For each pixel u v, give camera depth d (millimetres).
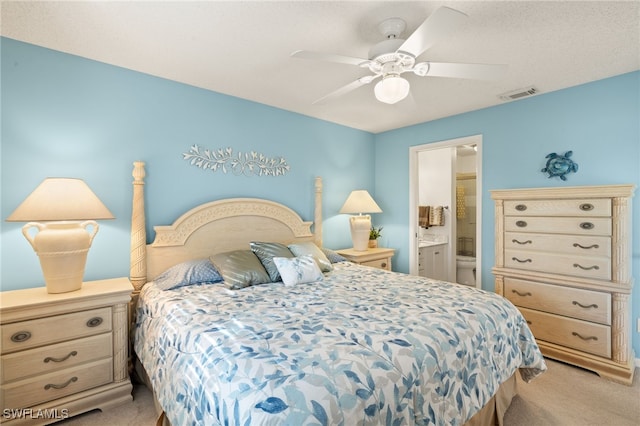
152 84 2492
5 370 1606
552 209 2555
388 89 1703
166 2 1584
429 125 3785
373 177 4410
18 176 1979
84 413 1855
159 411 1603
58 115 2104
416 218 3988
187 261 2498
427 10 1640
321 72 2432
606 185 2293
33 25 1795
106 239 2293
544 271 2596
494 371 1559
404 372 1137
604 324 2273
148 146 2480
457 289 2100
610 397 2014
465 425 1413
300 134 3514
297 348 1195
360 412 963
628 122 2428
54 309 1733
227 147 2924
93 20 1743
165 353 1527
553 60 2205
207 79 2572
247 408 916
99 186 2260
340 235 3994
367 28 1808
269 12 1666
